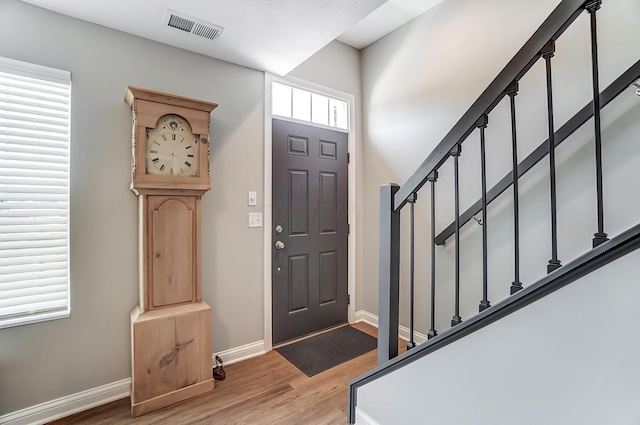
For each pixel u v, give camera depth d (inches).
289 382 81.4
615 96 58.7
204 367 76.5
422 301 100.0
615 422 32.1
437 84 96.3
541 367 37.7
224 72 90.3
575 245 66.5
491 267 81.6
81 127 69.6
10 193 63.1
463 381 45.9
